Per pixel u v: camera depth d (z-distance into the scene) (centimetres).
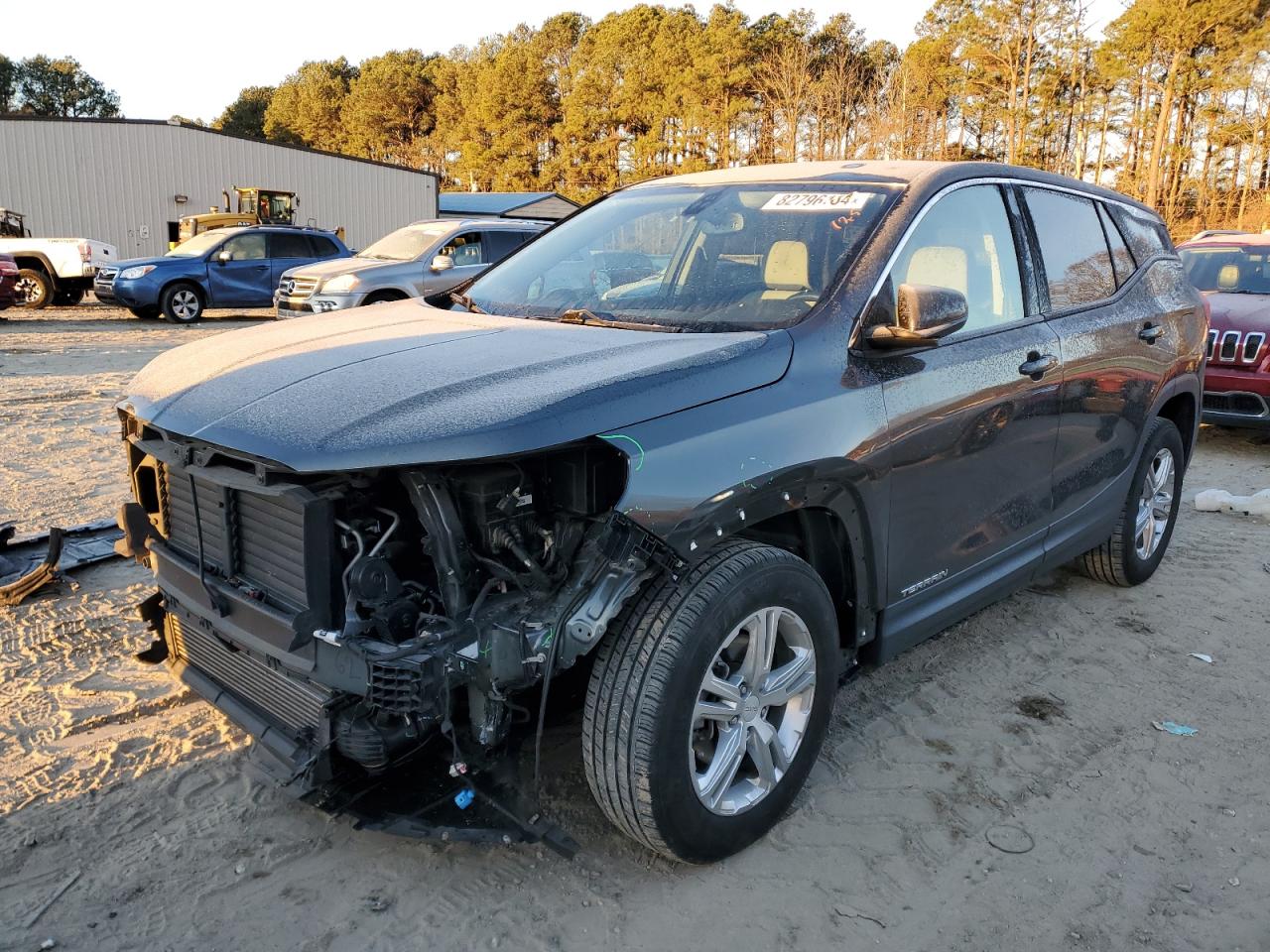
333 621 230
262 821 280
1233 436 877
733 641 263
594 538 231
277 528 235
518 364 252
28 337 1495
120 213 2967
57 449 726
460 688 239
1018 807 298
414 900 250
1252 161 5372
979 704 363
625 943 237
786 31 6856
